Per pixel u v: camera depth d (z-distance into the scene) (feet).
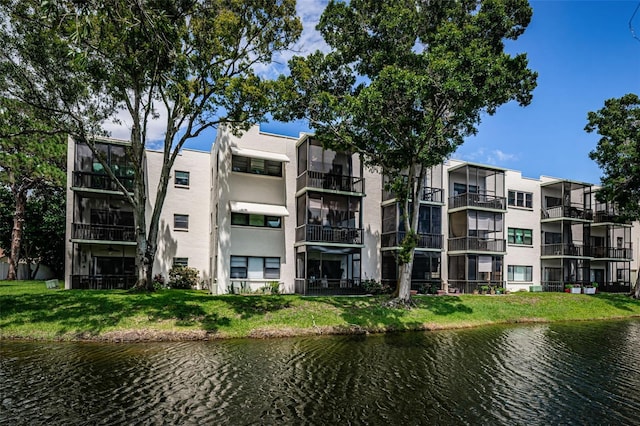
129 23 19.51
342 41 62.54
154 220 65.46
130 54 51.29
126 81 61.05
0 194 120.98
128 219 82.79
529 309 74.79
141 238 64.59
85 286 76.28
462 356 41.45
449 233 99.60
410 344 46.65
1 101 57.16
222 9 58.85
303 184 80.48
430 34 59.88
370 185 91.15
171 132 66.03
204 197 89.66
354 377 33.06
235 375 32.91
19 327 45.88
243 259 77.97
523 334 56.29
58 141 86.17
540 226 112.16
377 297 72.43
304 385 30.71
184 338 46.37
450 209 99.19
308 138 78.79
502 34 59.41
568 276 111.75
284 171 82.89
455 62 50.06
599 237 123.65
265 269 79.51
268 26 61.82
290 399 27.61
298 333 50.75
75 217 78.23
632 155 89.81
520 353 43.78
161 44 20.92
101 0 18.08
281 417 24.44
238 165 79.51
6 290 69.46
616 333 59.11
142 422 23.22
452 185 101.14
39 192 124.77
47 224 123.13
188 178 88.63
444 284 94.38
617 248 118.32
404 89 54.03
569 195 115.75
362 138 65.72
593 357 42.75
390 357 40.19
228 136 78.74
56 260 134.41
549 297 85.30
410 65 59.72
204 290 83.61
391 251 87.71
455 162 102.27
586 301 85.56
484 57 52.95
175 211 86.69
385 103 58.13
